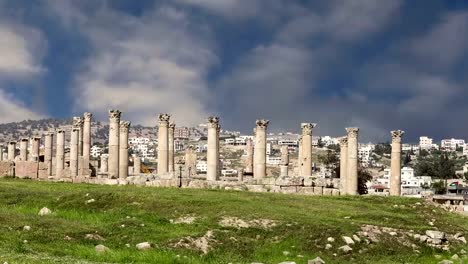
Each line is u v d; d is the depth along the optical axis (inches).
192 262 1418.6
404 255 1722.4
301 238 1716.3
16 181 3157.0
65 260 1264.8
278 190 2849.4
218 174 3275.1
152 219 1854.1
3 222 1641.2
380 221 2057.1
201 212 1937.7
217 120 3262.8
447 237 1908.2
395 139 3230.8
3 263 1127.6
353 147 3031.5
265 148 3316.9
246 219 1834.4
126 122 3511.3
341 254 1659.7
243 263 1451.8
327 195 2736.2
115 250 1471.5
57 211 1987.0
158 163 3474.4
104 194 2172.7
